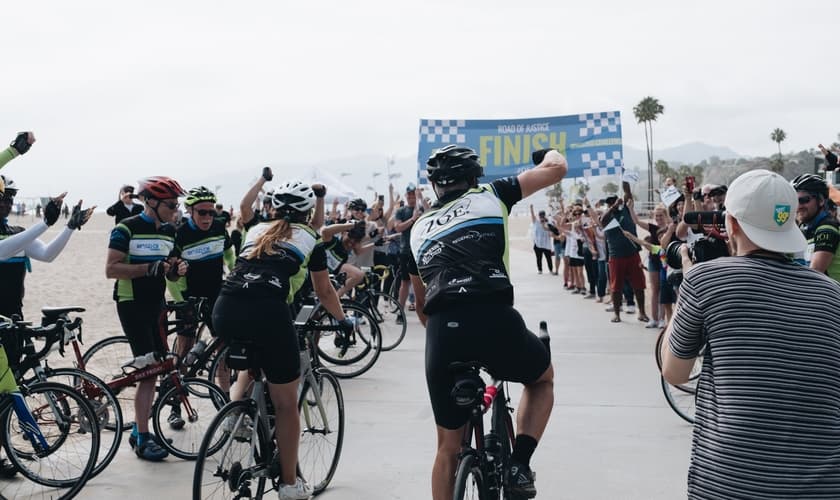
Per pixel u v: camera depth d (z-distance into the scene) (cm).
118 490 440
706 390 231
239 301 368
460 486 274
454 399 277
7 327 422
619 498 420
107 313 1226
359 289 973
